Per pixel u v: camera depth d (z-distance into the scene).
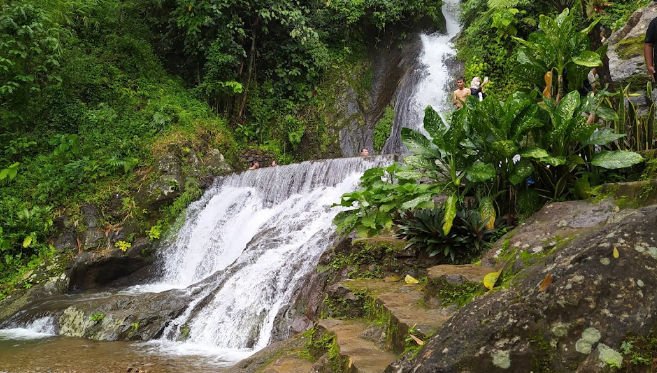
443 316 3.88
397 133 15.67
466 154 5.55
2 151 12.01
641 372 2.24
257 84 16.39
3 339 7.15
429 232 5.42
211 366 5.66
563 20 5.70
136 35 15.80
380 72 17.53
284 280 7.10
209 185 12.06
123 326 7.14
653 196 4.26
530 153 5.04
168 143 12.49
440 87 15.70
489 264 4.61
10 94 12.10
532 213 5.30
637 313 2.36
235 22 15.16
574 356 2.38
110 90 13.93
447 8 18.94
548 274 2.64
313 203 9.77
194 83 16.22
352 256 5.99
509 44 14.80
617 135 5.06
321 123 16.03
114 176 11.66
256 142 15.50
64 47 13.75
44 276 9.69
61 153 11.88
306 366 4.28
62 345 6.72
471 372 2.49
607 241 2.60
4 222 10.39
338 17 17.19
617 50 8.80
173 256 10.73
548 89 5.50
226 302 7.24
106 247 10.38
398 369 2.87
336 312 5.06
